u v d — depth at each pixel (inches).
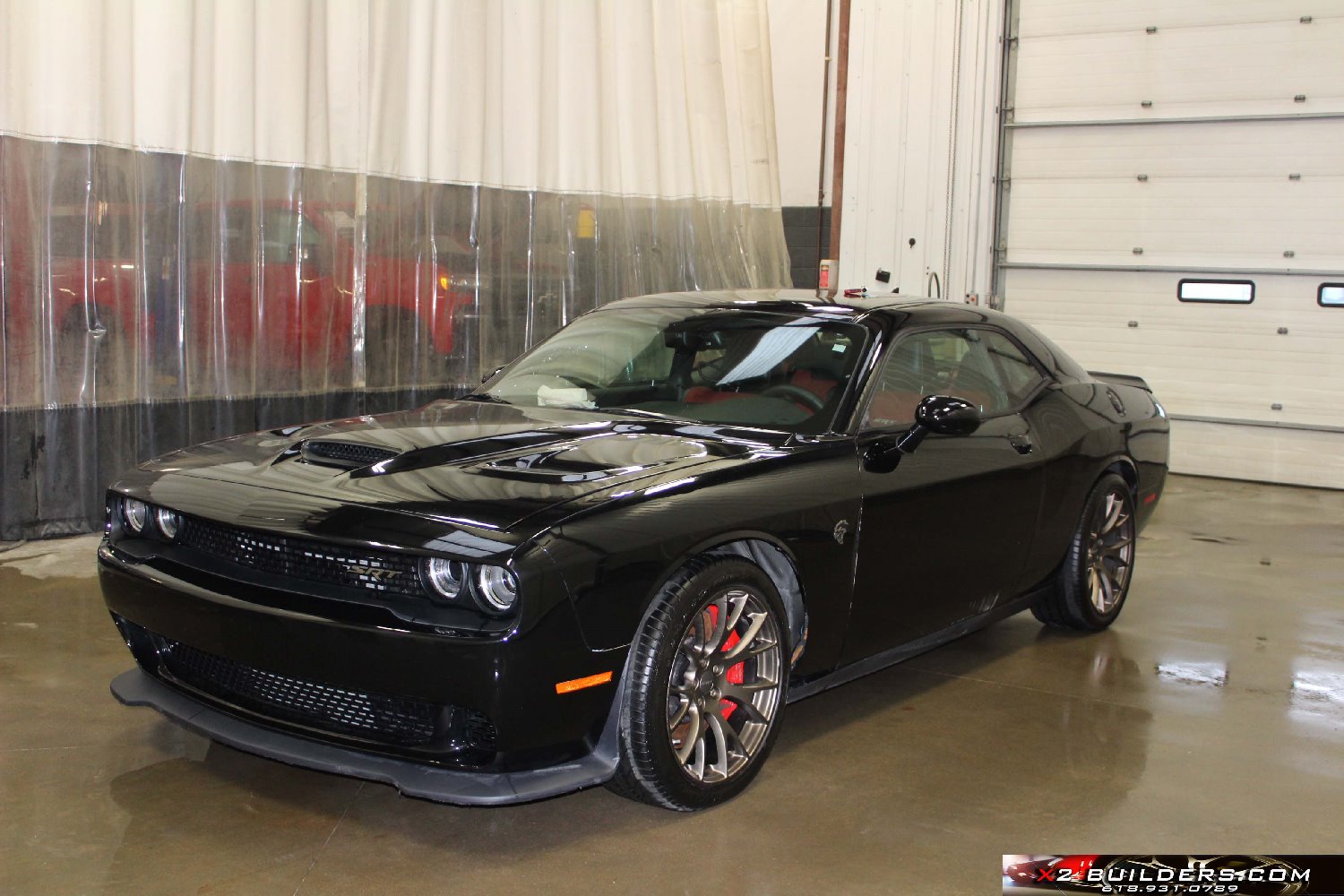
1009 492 148.9
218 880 94.4
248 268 233.3
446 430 127.4
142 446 219.9
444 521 97.7
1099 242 375.9
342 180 251.0
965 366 152.9
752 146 387.2
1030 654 169.9
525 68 293.1
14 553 198.5
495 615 94.1
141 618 111.3
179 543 110.9
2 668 142.4
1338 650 175.3
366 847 101.7
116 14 208.8
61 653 148.9
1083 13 370.9
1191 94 357.7
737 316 150.2
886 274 404.5
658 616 103.1
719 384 138.9
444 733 97.4
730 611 111.0
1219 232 357.4
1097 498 172.6
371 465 113.0
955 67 389.7
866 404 132.6
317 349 247.8
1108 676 160.2
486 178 284.0
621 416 136.6
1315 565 235.9
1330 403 345.1
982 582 148.4
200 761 118.7
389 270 263.1
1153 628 185.8
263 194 235.3
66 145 204.1
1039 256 386.0
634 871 99.0
